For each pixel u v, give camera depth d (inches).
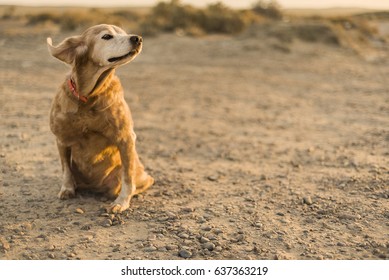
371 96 711.1
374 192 293.9
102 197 279.9
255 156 391.9
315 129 497.4
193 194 293.9
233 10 1647.4
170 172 341.4
